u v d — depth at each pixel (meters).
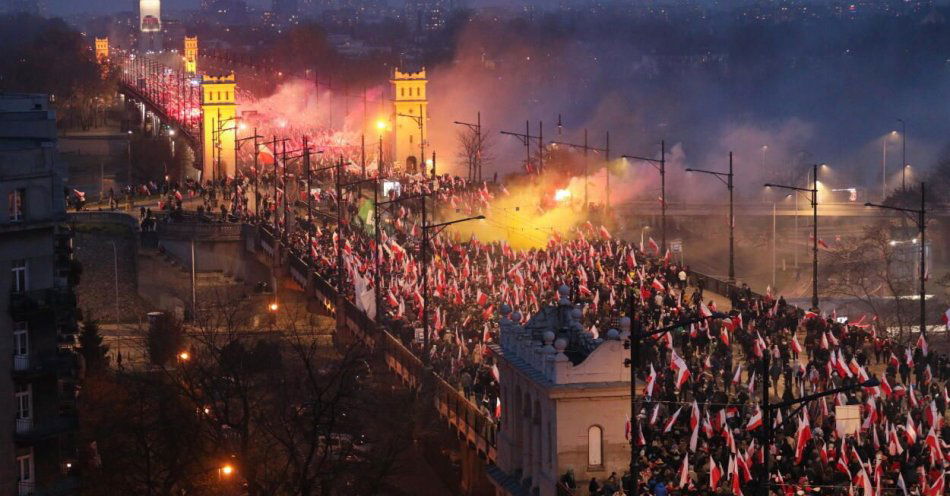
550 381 99.25
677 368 104.62
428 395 133.62
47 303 98.75
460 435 127.38
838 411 98.44
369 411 129.25
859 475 90.50
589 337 105.50
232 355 125.94
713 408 107.69
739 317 134.62
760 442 97.00
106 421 115.12
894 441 97.19
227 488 108.75
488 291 161.50
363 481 111.50
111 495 106.94
